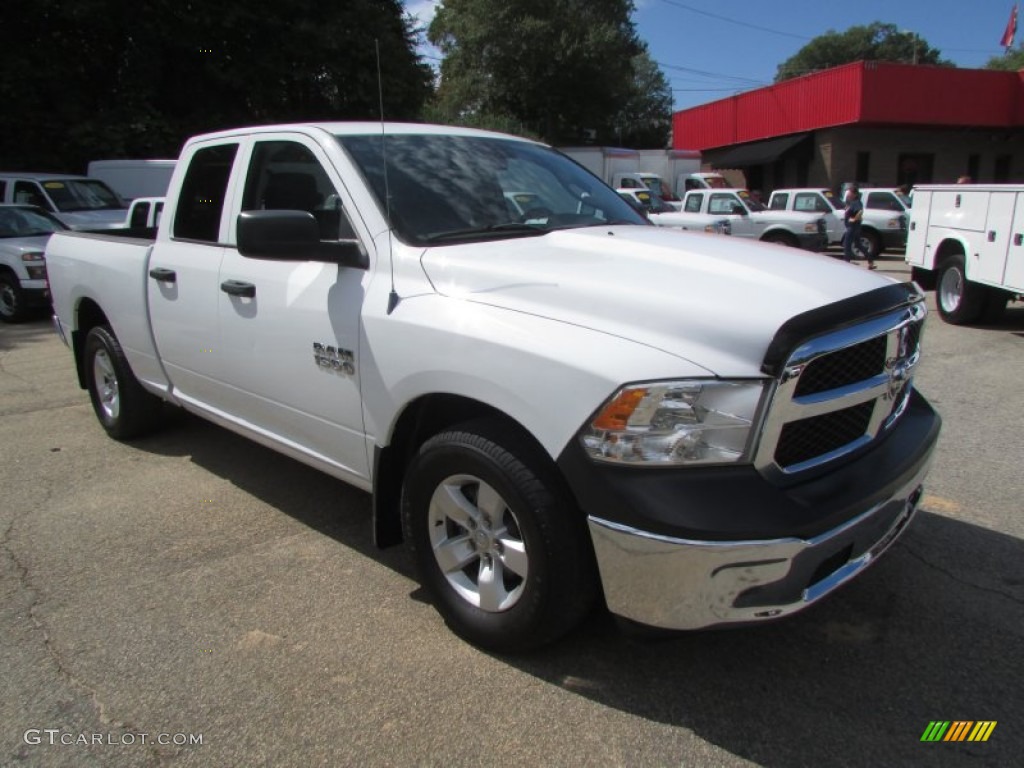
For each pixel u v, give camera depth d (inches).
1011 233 327.6
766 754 93.0
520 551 104.6
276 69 800.3
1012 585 130.0
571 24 1723.7
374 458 121.9
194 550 146.1
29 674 109.5
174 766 92.4
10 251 429.7
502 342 100.0
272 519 159.3
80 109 745.0
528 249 121.0
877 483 98.3
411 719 99.6
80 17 698.8
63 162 738.2
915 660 110.6
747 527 86.4
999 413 225.8
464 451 106.3
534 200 143.6
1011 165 1143.6
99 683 107.4
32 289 429.1
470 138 154.2
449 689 105.2
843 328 94.7
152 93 780.0
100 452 201.5
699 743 94.9
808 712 100.2
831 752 93.2
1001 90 1061.1
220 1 758.5
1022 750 93.2
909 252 417.1
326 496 171.0
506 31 1691.7
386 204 125.3
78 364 218.7
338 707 102.0
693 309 95.0
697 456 89.5
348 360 122.3
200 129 802.2
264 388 143.3
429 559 117.4
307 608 125.6
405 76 893.8
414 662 111.1
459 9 1744.6
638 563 90.0
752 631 117.8
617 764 91.7
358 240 125.0
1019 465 183.8
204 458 195.6
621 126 2326.5
